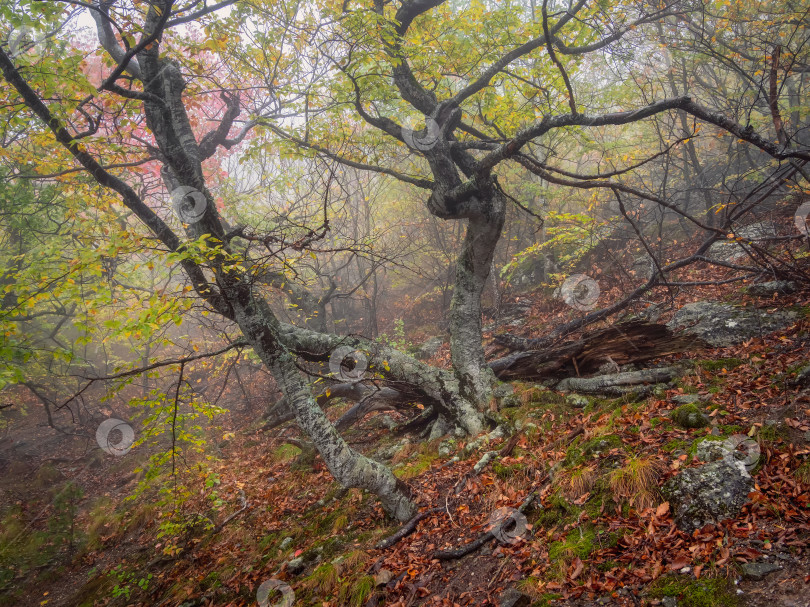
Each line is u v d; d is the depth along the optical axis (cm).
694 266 1102
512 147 612
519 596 363
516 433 637
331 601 461
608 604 327
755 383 521
